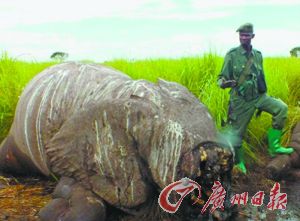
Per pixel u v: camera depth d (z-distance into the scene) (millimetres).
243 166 4570
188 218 3127
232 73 4445
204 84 5398
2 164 4273
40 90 3777
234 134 4473
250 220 3518
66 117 3545
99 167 3230
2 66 5988
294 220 3568
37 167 3947
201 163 2904
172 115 3051
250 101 4473
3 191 3840
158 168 3012
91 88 3529
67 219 3117
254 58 4441
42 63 6824
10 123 5168
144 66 6184
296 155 4883
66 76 3721
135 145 3150
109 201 3221
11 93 5277
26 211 3428
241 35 4383
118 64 6484
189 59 5926
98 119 3252
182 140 2955
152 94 3180
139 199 3166
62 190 3326
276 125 4734
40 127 3672
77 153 3309
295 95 6234
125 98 3246
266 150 5258
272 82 5898
